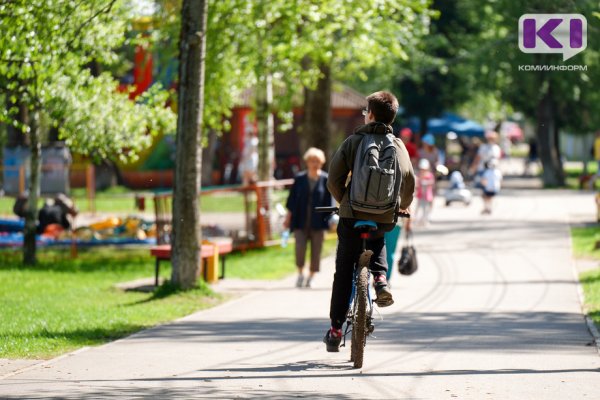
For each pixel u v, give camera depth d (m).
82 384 18.83
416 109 127.19
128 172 109.88
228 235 53.12
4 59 33.06
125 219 59.25
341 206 20.34
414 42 75.88
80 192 104.00
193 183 35.19
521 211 74.81
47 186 78.81
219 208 52.84
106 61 39.03
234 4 51.06
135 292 37.69
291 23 52.44
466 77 115.69
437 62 116.06
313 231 38.59
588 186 102.56
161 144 109.69
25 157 78.56
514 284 38.28
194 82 34.94
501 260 46.34
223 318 29.75
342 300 20.88
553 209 76.56
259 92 59.56
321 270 44.53
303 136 59.84
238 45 53.47
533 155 139.62
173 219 35.34
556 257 47.19
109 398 17.36
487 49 97.19
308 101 59.56
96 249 56.62
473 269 43.28
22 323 28.42
